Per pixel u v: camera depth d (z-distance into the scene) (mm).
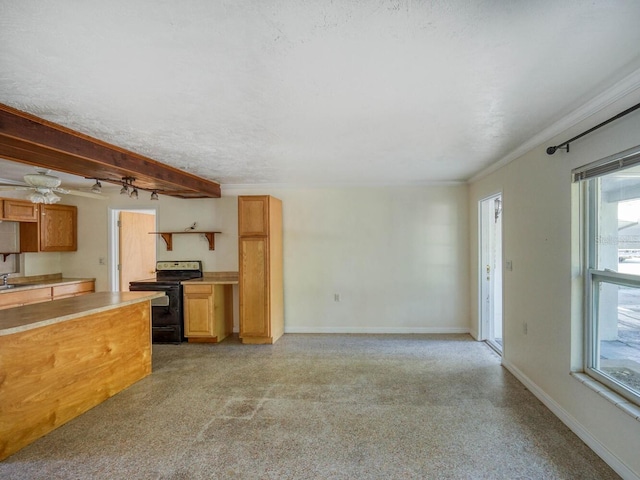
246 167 4109
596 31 1439
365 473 2104
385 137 2939
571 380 2529
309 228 5391
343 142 3078
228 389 3326
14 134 2256
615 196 2232
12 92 1983
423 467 2150
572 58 1665
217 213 5445
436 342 4781
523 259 3318
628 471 1971
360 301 5348
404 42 1517
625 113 1872
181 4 1242
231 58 1635
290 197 5402
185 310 4887
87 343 2951
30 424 2455
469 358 4133
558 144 2680
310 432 2555
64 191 3568
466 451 2303
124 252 5602
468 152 3475
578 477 2033
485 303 4816
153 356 4316
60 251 5344
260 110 2299
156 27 1383
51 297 4883
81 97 2061
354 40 1496
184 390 3314
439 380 3479
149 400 3109
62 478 2080
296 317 5430
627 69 1782
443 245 5230
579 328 2516
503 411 2828
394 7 1278
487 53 1613
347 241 5352
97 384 3039
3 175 4262
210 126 2609
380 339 4965
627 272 2119
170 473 2119
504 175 3773
